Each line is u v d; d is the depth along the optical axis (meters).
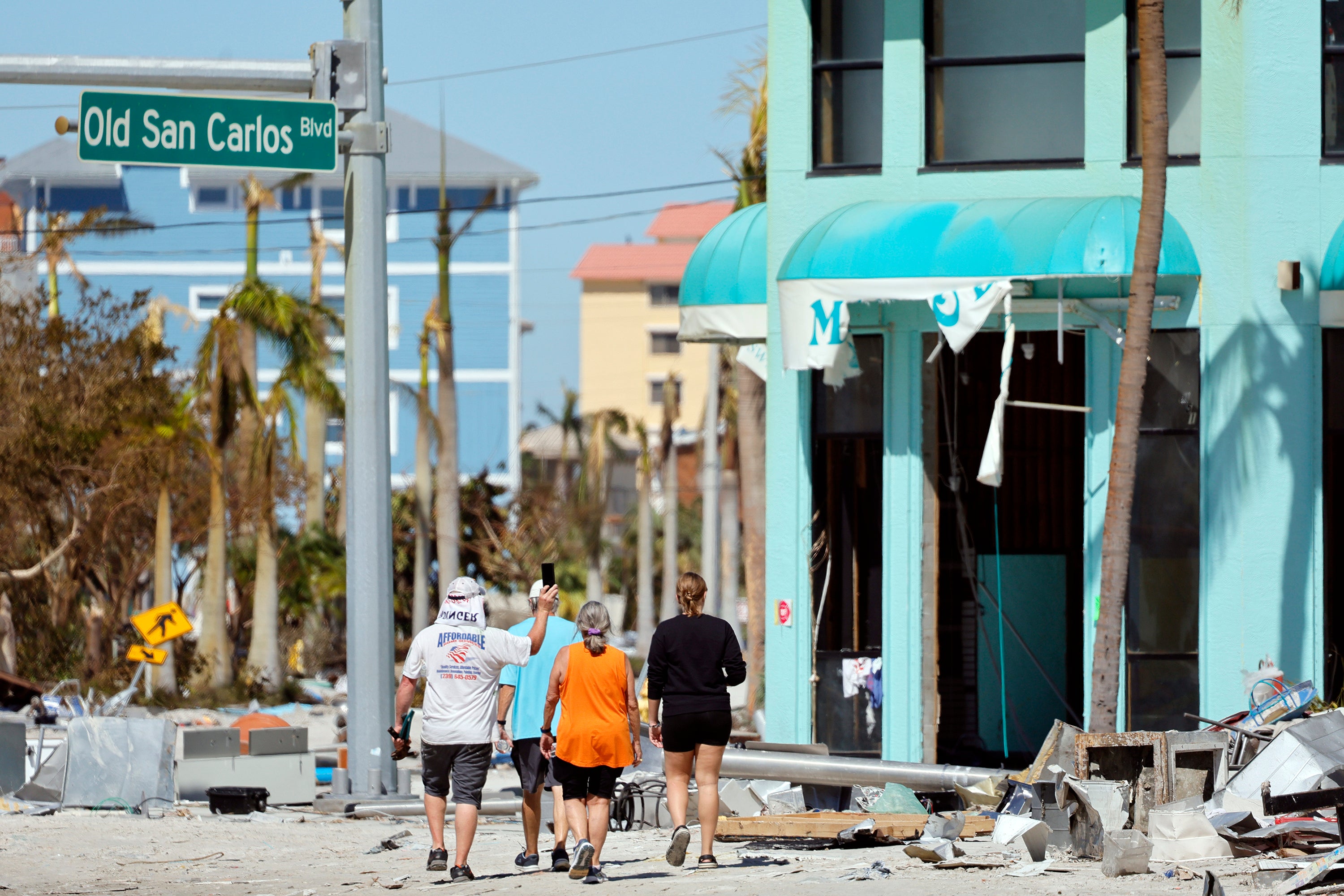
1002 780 46.81
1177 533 58.16
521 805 60.19
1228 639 57.00
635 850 45.81
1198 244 58.16
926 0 61.53
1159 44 51.22
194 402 146.50
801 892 34.94
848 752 61.25
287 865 44.00
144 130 56.03
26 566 139.00
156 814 55.03
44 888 39.44
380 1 60.84
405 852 47.00
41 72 56.56
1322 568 56.84
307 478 179.75
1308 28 57.56
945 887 34.97
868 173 61.47
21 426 124.00
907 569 60.12
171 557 143.38
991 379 75.12
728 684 40.16
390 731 40.72
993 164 60.28
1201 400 57.81
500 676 42.03
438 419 158.12
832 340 56.78
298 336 140.50
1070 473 75.25
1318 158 57.41
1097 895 33.09
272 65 59.09
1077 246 54.25
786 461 61.75
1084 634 60.75
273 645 143.62
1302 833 38.25
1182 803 39.94
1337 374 57.72
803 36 62.38
